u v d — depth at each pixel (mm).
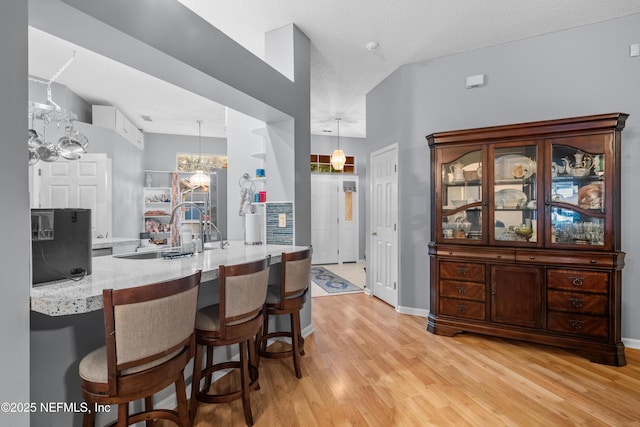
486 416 1949
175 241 6742
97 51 1824
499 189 3074
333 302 4480
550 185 2838
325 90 4867
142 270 1853
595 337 2643
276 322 3154
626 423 1876
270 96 2764
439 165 3312
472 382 2346
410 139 3975
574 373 2467
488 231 3090
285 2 2768
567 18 3016
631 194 2943
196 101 5242
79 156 2533
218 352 2457
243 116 3779
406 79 3994
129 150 6000
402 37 3350
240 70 2428
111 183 5086
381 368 2570
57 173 4676
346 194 7906
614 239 2623
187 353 1502
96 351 1424
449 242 3266
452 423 1885
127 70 4125
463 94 3668
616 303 2586
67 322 1495
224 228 7020
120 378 1242
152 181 7176
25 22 1159
